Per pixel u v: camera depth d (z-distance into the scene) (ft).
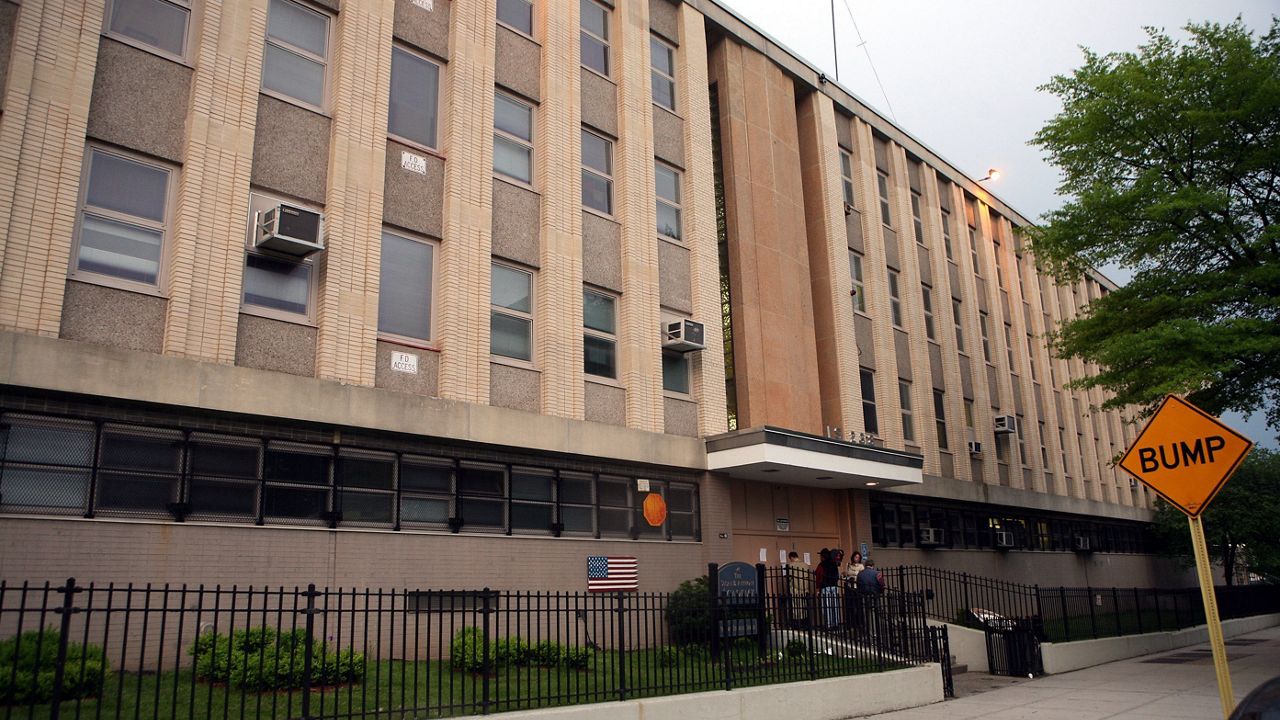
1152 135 62.69
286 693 31.14
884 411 80.38
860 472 63.46
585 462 53.21
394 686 33.65
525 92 56.03
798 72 81.15
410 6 50.80
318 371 42.09
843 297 78.74
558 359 52.65
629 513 55.06
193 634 36.04
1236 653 67.51
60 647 22.11
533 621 48.06
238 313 39.96
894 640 46.88
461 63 51.62
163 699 29.12
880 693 41.55
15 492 33.17
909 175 96.53
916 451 83.41
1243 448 25.20
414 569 43.70
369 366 43.80
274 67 44.34
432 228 48.65
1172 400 26.81
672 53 69.15
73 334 35.35
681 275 63.67
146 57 39.55
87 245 36.60
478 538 46.68
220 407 37.93
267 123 43.11
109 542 34.68
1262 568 141.49
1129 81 62.03
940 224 97.96
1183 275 62.23
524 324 52.49
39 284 34.27
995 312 104.83
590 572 51.49
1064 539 108.99
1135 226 63.00
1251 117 59.31
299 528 39.96
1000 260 111.24
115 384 35.27
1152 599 90.63
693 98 68.13
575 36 59.31
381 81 47.57
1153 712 39.68
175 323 37.63
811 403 71.46
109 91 38.17
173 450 37.32
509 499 48.98
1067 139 64.90
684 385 61.67
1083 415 118.62
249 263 41.34
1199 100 61.16
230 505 38.42
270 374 39.83
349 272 43.96
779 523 66.44
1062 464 111.55
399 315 46.42
